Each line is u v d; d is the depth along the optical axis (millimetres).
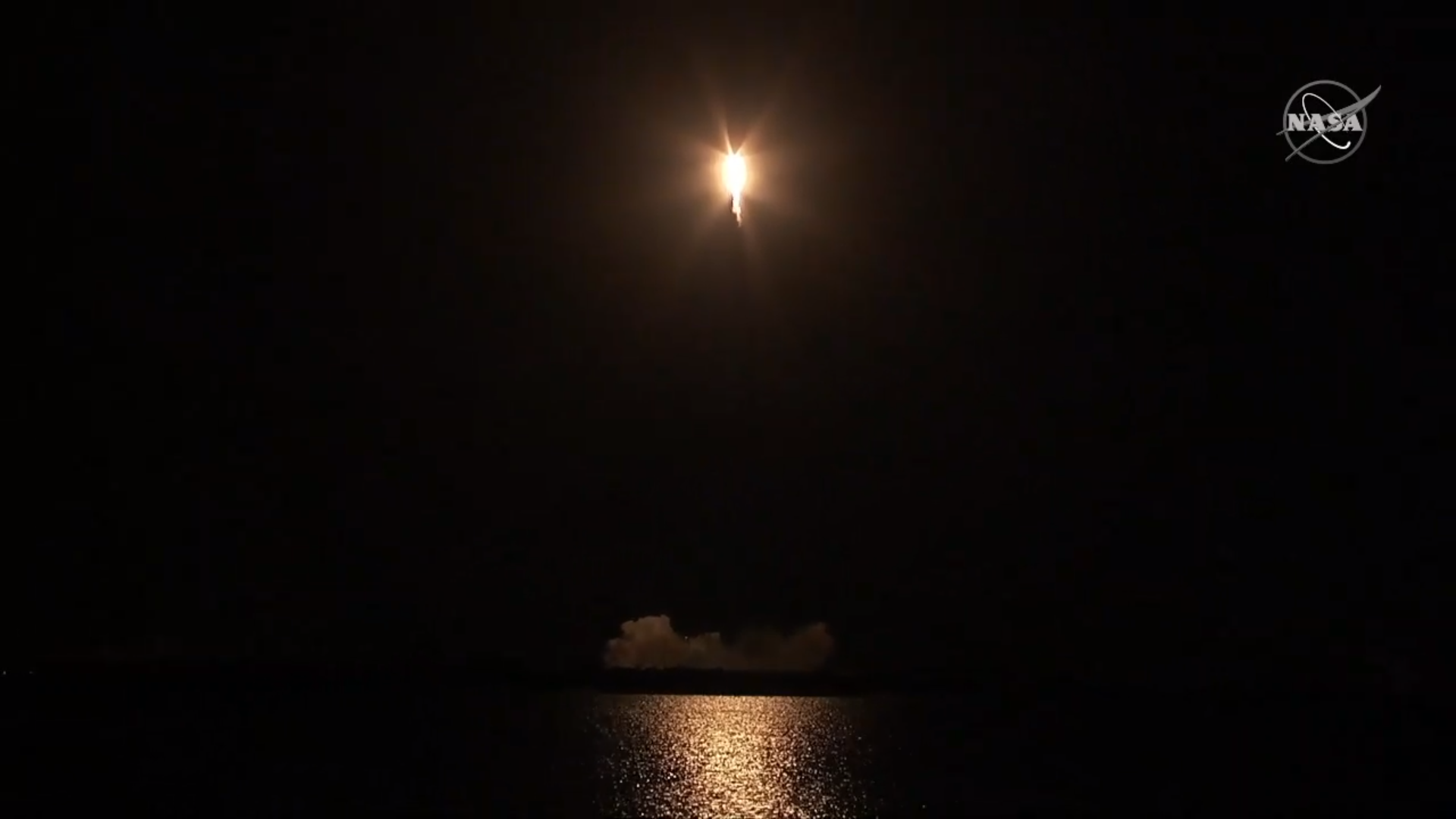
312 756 88438
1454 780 83938
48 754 86562
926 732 103375
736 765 87812
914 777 84500
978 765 88188
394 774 81500
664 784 80125
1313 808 75750
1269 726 104312
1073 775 85250
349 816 68062
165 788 75000
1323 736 100125
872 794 78250
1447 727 102750
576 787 78375
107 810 68750
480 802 72875
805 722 108250
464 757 89500
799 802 75438
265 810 69438
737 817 70500
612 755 92062
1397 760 90062
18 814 67812
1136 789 81000
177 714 104375
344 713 108062
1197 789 80750
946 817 71375
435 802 72312
